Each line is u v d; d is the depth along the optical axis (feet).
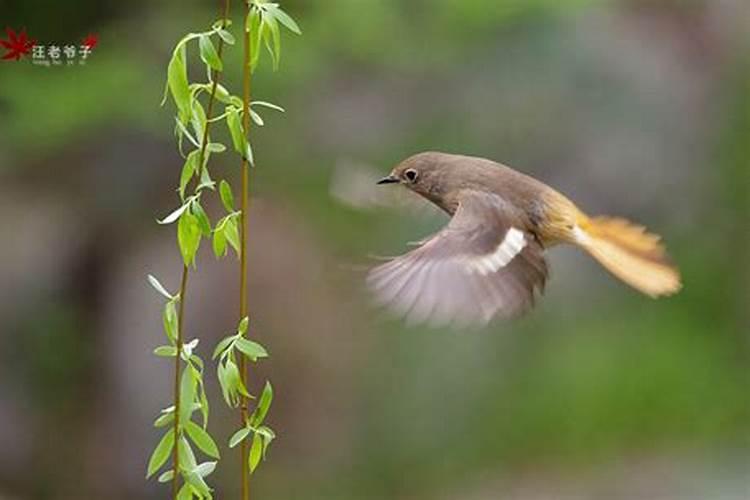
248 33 15.62
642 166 49.32
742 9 52.60
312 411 48.24
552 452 48.62
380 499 47.65
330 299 48.39
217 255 15.89
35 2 47.44
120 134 49.57
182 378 15.99
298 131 48.73
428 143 48.78
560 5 48.01
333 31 47.06
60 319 49.21
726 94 51.42
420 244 18.24
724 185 50.80
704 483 47.34
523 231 18.56
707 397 49.78
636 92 49.62
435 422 48.67
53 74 46.14
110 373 48.67
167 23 46.73
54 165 50.01
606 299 50.57
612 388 49.42
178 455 16.05
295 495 47.32
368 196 20.43
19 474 48.42
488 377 49.08
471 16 47.70
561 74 49.19
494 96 48.98
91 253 49.47
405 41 47.91
